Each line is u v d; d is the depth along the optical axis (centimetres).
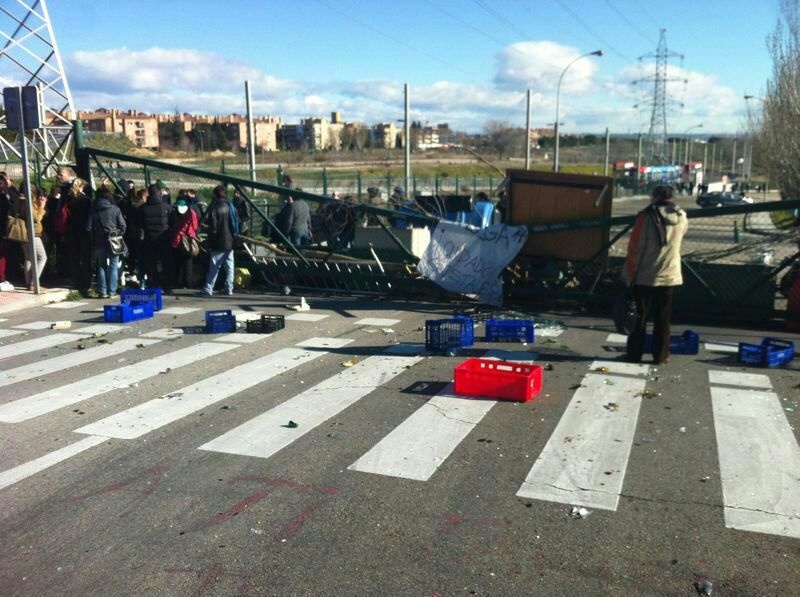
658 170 8594
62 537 415
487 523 423
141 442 558
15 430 589
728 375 718
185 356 822
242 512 441
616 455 518
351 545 400
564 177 1092
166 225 1282
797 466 496
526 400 638
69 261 1257
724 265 984
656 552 389
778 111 3266
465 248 1138
